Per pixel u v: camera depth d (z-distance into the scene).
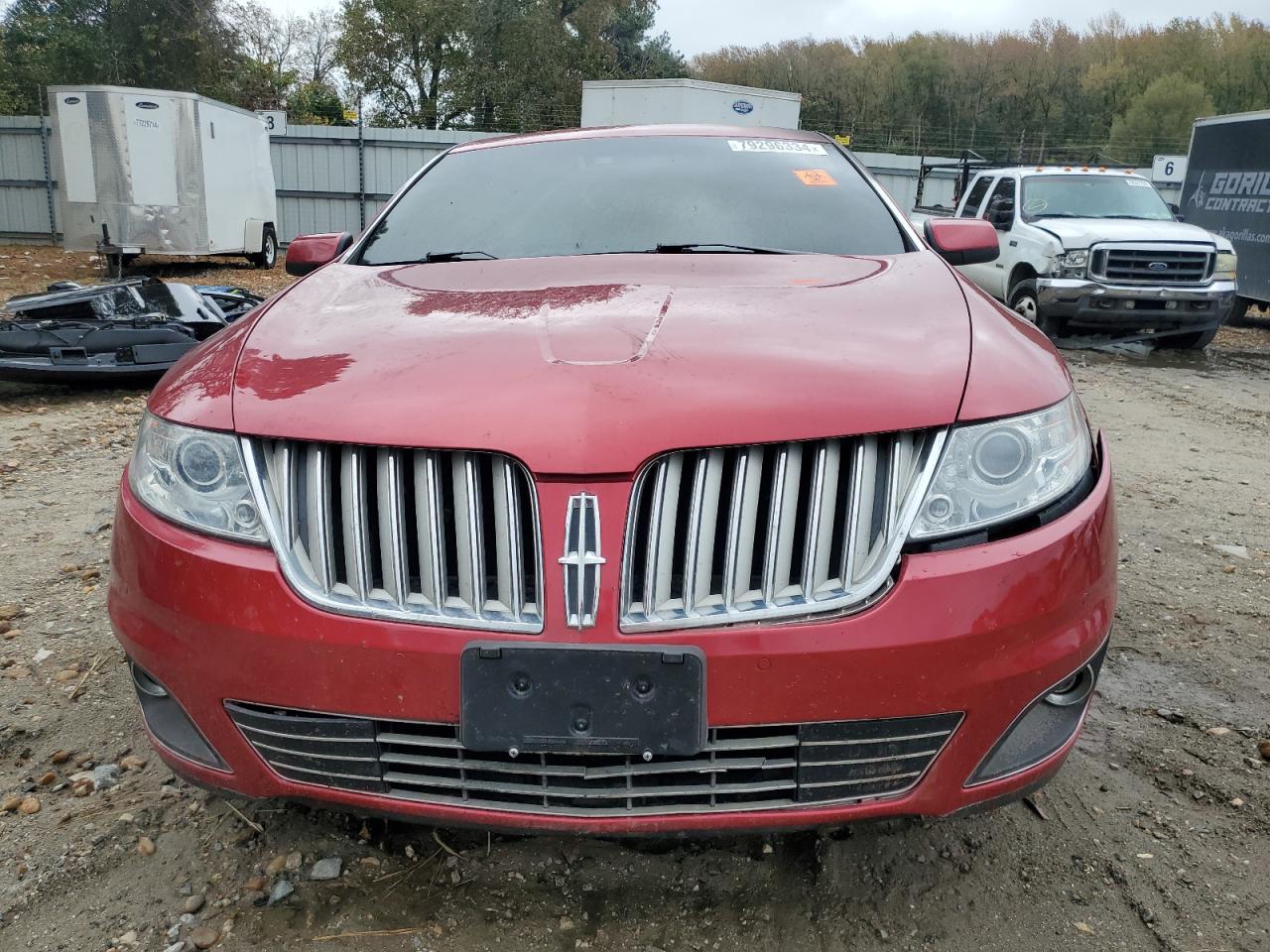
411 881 2.10
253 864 2.16
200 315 7.41
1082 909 2.02
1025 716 1.82
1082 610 1.81
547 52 39.53
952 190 22.12
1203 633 3.32
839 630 1.64
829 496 1.68
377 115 42.28
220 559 1.76
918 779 1.76
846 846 2.21
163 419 1.91
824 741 1.69
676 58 47.66
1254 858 2.17
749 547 1.67
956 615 1.67
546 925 1.98
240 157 17.36
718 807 1.72
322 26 50.62
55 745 2.65
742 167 3.24
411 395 1.74
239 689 1.76
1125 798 2.40
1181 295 9.51
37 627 3.35
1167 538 4.26
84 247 15.35
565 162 3.30
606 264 2.62
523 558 1.67
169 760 1.97
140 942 1.94
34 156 22.11
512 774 1.73
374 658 1.68
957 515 1.72
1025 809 2.35
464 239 2.95
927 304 2.18
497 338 1.93
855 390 1.73
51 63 32.03
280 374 1.89
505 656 1.63
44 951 1.92
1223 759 2.57
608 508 1.63
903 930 1.97
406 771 1.77
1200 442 6.19
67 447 5.82
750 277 2.45
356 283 2.56
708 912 2.01
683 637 1.63
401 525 1.69
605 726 1.64
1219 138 13.27
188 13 33.28
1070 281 9.59
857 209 3.03
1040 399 1.85
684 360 1.80
